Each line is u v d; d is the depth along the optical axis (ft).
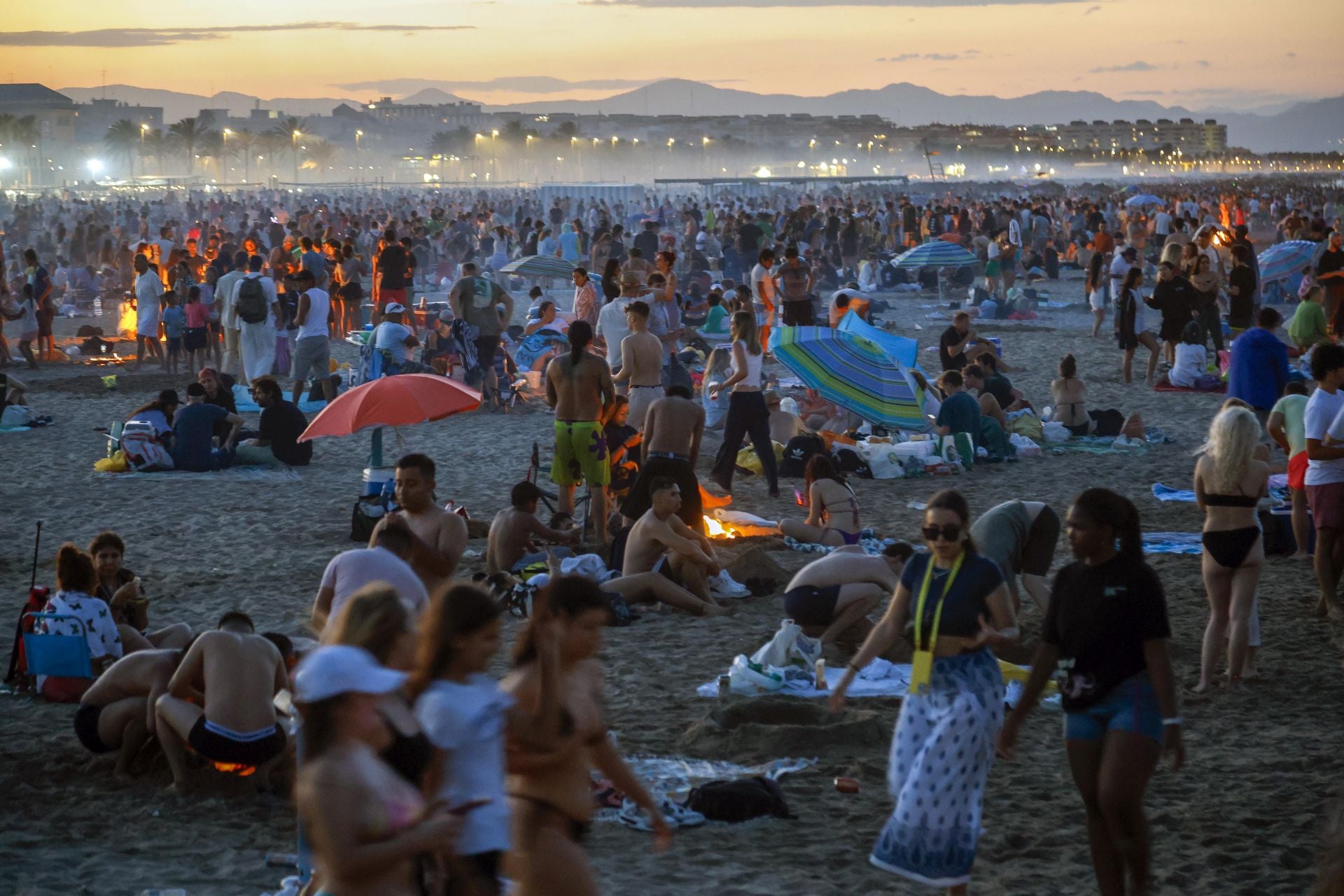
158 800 24.72
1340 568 35.91
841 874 21.50
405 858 12.66
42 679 30.01
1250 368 52.29
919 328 105.09
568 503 44.88
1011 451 58.23
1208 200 286.46
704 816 23.65
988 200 400.67
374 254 131.23
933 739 19.13
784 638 31.32
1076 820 23.70
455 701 14.47
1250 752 26.94
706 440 61.62
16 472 55.93
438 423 67.56
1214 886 21.04
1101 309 97.25
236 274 79.00
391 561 24.66
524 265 87.04
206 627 35.42
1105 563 18.98
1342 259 89.61
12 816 23.73
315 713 12.85
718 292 89.76
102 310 120.88
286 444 57.31
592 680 16.38
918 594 19.67
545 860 15.67
